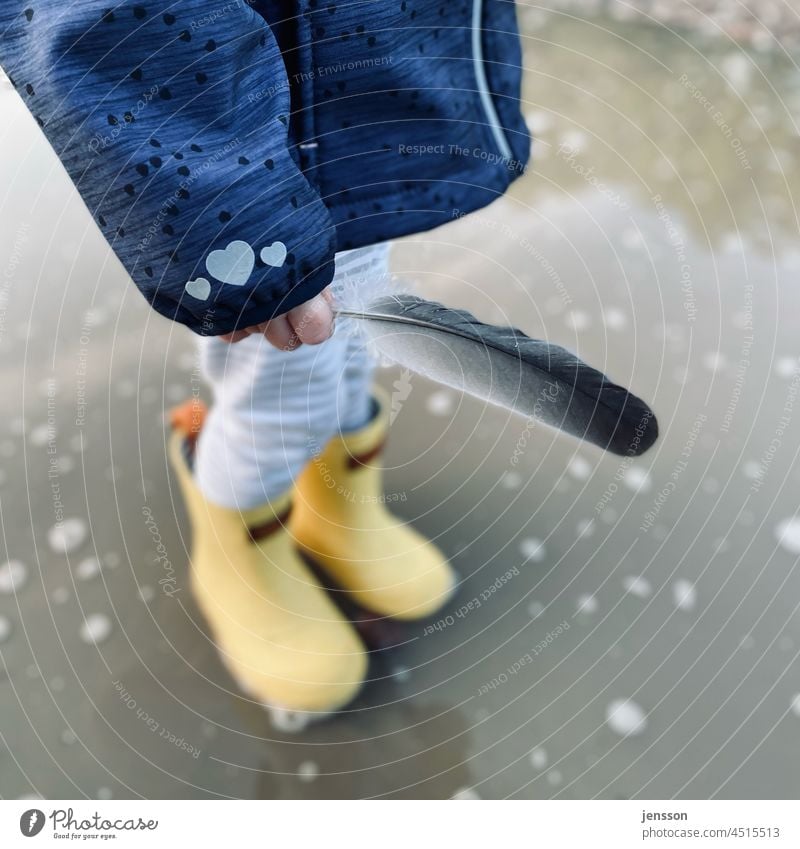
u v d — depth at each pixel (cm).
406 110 70
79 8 51
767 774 79
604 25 169
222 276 56
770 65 159
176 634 91
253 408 81
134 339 120
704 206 135
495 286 121
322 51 64
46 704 86
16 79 55
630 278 124
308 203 58
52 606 94
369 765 82
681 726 82
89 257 131
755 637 89
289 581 92
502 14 75
